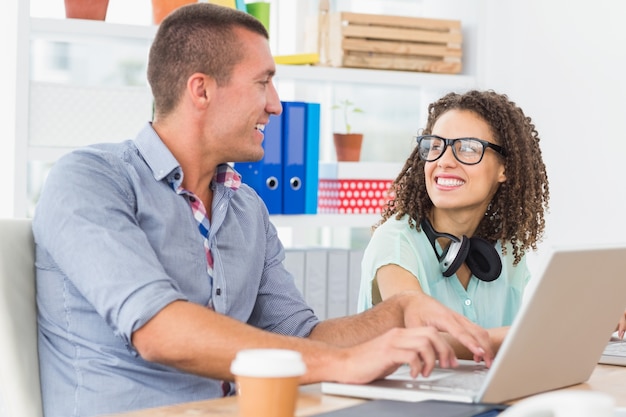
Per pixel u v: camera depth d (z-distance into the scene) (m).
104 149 1.95
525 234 2.53
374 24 4.03
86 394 1.84
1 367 1.81
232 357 1.60
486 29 4.32
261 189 3.72
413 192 2.48
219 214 2.04
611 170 3.82
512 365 1.47
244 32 2.04
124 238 1.76
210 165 2.04
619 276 1.64
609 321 1.71
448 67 4.22
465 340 1.76
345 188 3.99
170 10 3.58
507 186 2.50
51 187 1.83
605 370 1.93
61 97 3.38
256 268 2.13
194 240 1.98
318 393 1.58
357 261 3.86
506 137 2.47
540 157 2.62
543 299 1.43
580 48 3.95
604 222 3.85
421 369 1.58
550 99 4.09
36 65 3.75
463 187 2.40
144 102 3.51
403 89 4.57
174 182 1.98
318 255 3.78
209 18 2.01
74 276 1.74
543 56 4.11
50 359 1.87
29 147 3.33
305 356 1.60
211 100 2.00
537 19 4.13
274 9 4.41
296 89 4.39
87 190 1.82
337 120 4.47
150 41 3.65
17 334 1.84
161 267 1.78
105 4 3.51
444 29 4.20
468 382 1.61
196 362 1.62
